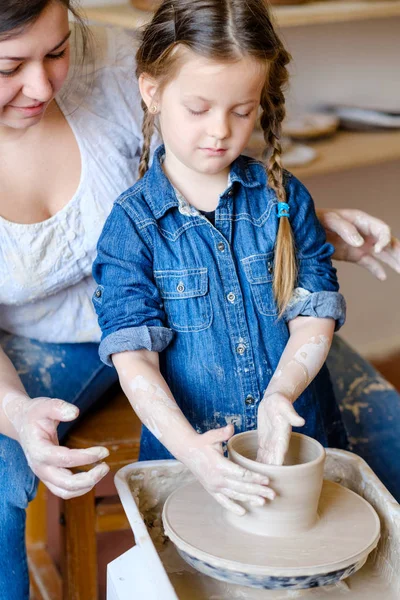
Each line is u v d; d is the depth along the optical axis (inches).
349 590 40.2
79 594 63.3
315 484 38.9
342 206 108.4
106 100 58.8
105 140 57.3
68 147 56.4
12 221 54.9
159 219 47.7
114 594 40.6
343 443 59.0
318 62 99.1
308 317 48.9
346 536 39.2
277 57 45.2
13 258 55.2
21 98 47.7
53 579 76.5
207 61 41.0
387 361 117.8
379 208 111.5
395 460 59.1
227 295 47.9
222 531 39.5
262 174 50.6
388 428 61.1
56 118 56.3
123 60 61.0
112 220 48.2
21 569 51.9
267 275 48.8
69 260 56.7
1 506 51.4
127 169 58.1
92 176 56.5
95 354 62.2
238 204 49.3
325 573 36.9
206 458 39.2
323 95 101.5
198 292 47.4
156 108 46.1
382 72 103.8
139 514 40.8
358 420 61.8
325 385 57.9
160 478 44.9
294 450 42.4
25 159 55.1
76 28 59.8
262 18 42.8
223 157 43.9
